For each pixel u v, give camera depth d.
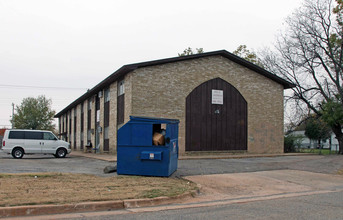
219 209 7.95
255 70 26.23
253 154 25.23
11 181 9.95
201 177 12.51
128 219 6.73
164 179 11.47
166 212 7.49
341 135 28.09
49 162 18.39
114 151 25.38
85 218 6.76
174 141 12.96
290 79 29.98
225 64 25.14
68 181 10.34
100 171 13.62
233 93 25.33
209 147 23.98
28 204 7.21
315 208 8.19
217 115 24.52
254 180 12.67
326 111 27.25
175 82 23.12
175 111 22.94
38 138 22.92
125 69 21.55
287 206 8.44
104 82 26.33
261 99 26.42
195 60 23.97
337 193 10.78
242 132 25.44
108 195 8.48
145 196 8.57
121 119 24.03
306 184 12.51
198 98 23.91
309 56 28.55
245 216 7.19
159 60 22.33
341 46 26.92
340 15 26.83
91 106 33.78
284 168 16.00
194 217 7.00
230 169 15.02
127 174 12.09
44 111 67.31
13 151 22.28
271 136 26.59
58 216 6.91
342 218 7.10
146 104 22.03
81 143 37.94
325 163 17.66
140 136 12.03
